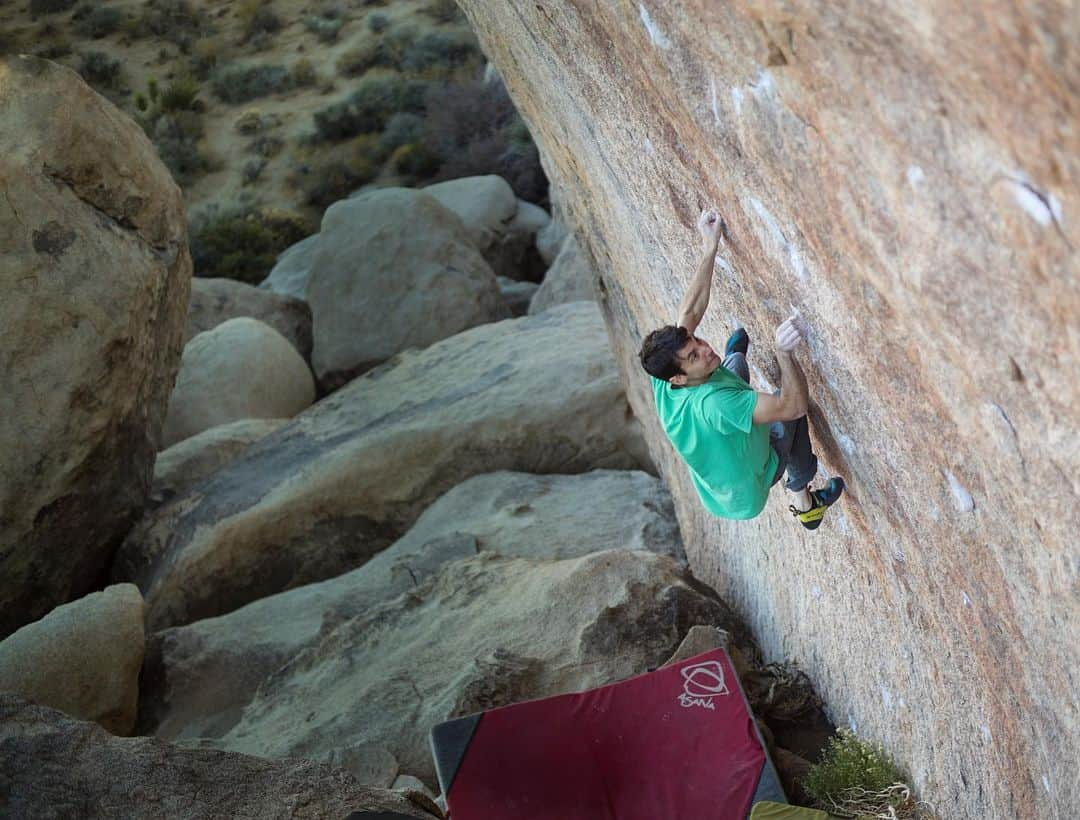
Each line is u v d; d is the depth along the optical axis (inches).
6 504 367.2
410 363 537.0
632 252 279.9
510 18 251.8
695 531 360.5
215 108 1189.7
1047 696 136.9
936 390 120.0
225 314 676.7
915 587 177.2
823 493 177.8
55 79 380.2
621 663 280.8
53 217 373.1
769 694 257.9
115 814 201.9
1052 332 92.6
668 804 230.1
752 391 154.8
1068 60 72.3
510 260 813.2
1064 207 82.1
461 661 297.3
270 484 457.4
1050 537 113.3
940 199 95.3
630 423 453.4
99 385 381.7
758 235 149.1
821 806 222.4
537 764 241.9
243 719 310.7
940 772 194.9
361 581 394.6
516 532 395.2
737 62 116.8
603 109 208.5
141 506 447.8
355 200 666.2
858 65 94.1
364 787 219.0
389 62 1220.5
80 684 323.6
